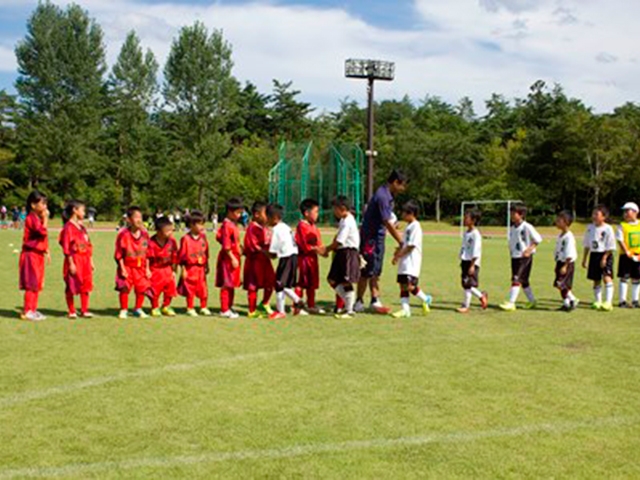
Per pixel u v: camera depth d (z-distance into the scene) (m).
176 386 5.18
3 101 61.22
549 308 9.93
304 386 5.22
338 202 8.77
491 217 56.94
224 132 66.38
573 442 4.03
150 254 8.76
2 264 15.73
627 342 7.17
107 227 46.44
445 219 63.09
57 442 3.94
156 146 60.34
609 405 4.78
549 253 23.14
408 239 8.91
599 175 53.62
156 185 59.12
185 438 4.03
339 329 7.89
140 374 5.54
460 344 7.00
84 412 4.51
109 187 57.97
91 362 5.96
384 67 37.47
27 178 58.31
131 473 3.50
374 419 4.42
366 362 6.09
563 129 56.03
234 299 10.73
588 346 6.94
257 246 8.84
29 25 53.00
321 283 13.13
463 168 60.88
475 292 9.60
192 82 54.00
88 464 3.61
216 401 4.79
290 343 6.97
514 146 63.06
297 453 3.80
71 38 53.09
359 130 76.88
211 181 55.28
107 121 61.44
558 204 62.56
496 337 7.44
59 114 53.78
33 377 5.40
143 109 59.38
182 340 7.06
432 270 15.89
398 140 62.97
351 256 8.77
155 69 59.44
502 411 4.62
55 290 11.35
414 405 4.74
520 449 3.90
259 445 3.92
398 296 11.25
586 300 10.95
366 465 3.63
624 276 10.22
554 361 6.20
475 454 3.82
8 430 4.14
